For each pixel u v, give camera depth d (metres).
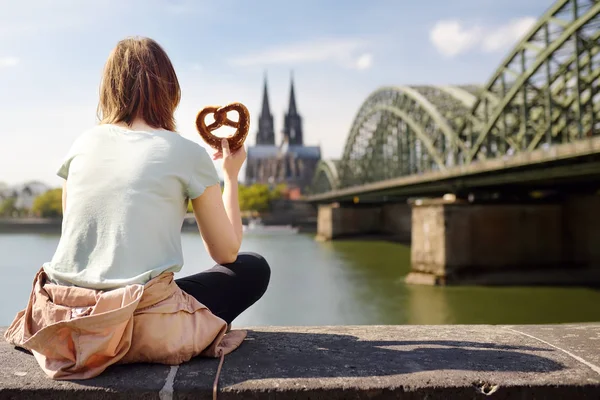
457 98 42.28
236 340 2.61
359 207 76.56
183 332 2.29
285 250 56.19
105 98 2.51
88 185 2.29
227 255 2.56
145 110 2.49
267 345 2.64
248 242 71.69
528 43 27.52
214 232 2.48
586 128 30.83
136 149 2.33
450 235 29.42
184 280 2.57
